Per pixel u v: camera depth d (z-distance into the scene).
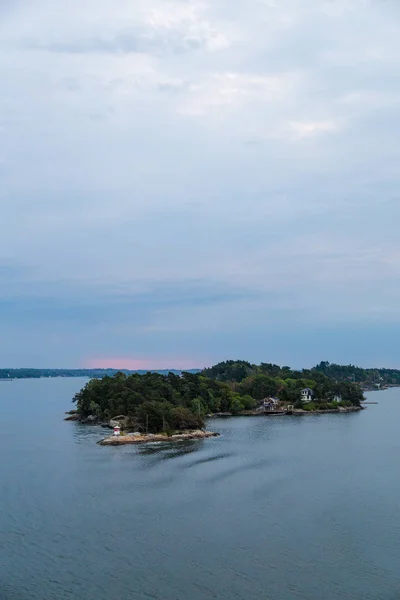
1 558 69.38
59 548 72.12
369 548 70.56
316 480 105.12
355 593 59.19
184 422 174.00
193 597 58.81
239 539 74.00
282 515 83.44
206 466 119.12
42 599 59.00
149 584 61.84
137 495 95.50
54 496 95.50
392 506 87.62
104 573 64.75
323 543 72.25
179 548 71.31
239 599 58.25
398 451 139.12
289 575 63.38
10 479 108.12
